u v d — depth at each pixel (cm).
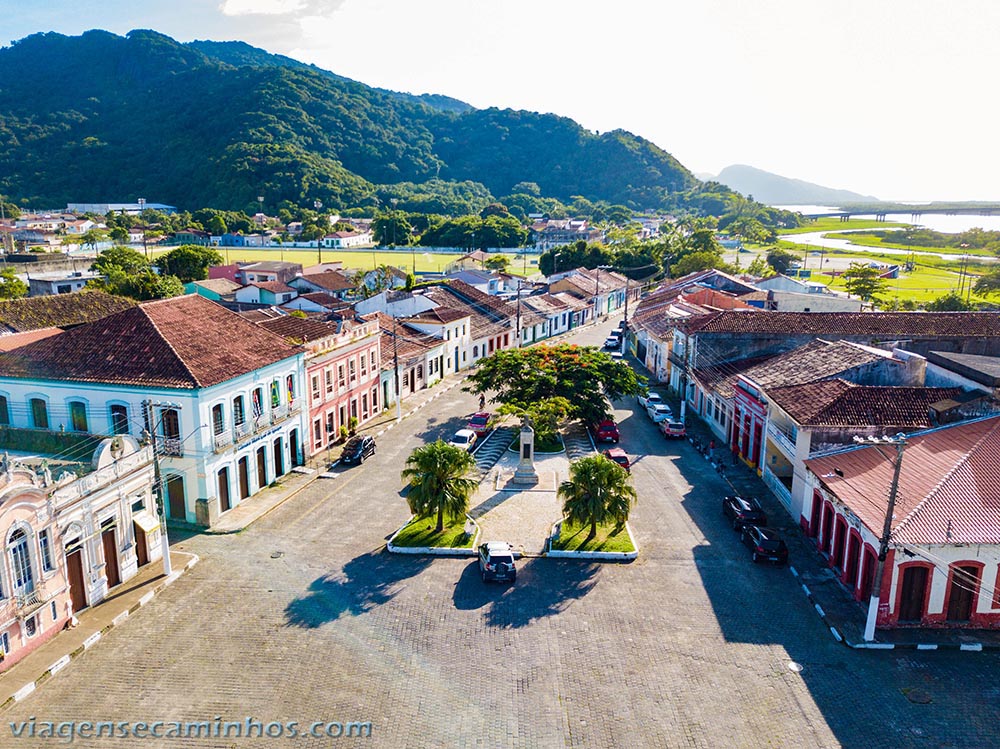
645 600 2858
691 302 8025
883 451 3256
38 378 3644
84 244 17562
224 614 2723
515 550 3294
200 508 3494
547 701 2228
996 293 10781
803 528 3541
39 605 2438
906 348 5306
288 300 9906
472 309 8281
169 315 3959
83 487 2698
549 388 4941
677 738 2069
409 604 2805
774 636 2614
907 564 2619
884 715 2181
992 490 2786
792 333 5453
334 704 2202
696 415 5772
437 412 5697
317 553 3250
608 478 3262
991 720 2162
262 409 3988
